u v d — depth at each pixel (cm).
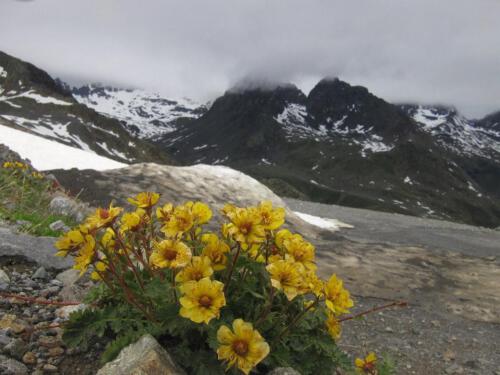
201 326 31
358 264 127
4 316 41
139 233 35
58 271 57
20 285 50
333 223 267
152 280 34
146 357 30
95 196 150
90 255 31
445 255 158
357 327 78
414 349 70
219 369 32
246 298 35
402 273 121
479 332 81
